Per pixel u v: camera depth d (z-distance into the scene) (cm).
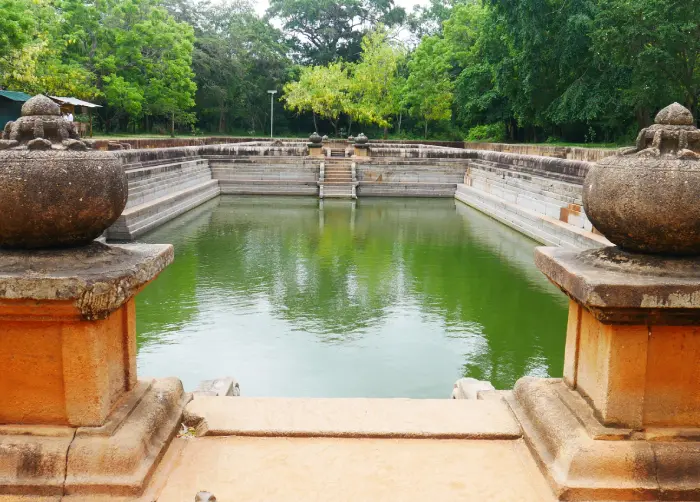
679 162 265
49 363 272
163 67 3850
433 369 752
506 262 1398
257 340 848
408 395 676
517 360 784
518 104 3356
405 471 297
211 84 5022
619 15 2058
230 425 331
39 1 2644
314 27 6084
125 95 3466
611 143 2873
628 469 274
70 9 3428
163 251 316
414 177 2859
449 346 835
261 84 5494
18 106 2209
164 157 2262
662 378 280
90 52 3584
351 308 1012
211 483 283
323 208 2392
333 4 5859
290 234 1759
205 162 2761
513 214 1958
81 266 270
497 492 280
